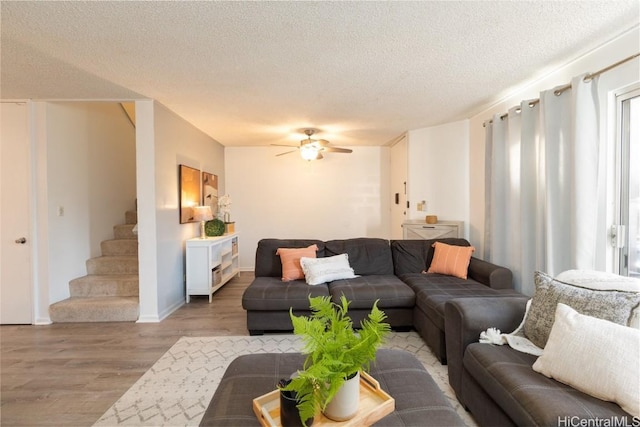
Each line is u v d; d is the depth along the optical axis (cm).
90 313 309
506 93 294
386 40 197
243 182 560
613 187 205
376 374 139
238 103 319
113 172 414
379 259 339
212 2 158
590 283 156
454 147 394
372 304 267
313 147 412
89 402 181
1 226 305
